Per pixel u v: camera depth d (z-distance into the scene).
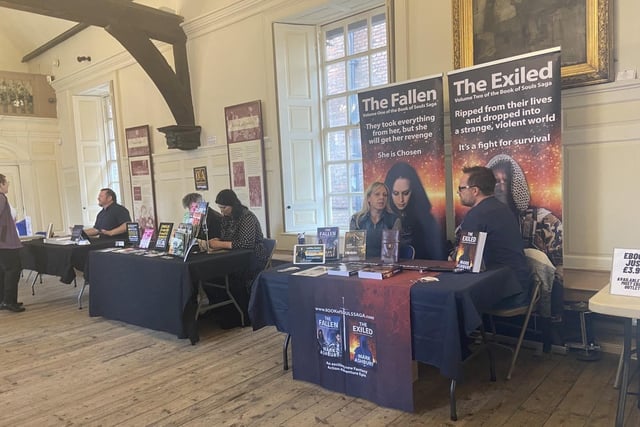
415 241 3.82
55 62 8.44
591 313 3.06
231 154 5.72
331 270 2.86
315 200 5.39
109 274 4.37
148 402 2.81
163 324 3.88
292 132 5.24
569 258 3.39
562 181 3.12
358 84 5.00
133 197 7.20
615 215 3.19
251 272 4.15
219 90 5.81
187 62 6.10
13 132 8.43
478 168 3.38
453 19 3.72
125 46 5.50
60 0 4.75
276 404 2.70
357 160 5.09
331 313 2.75
